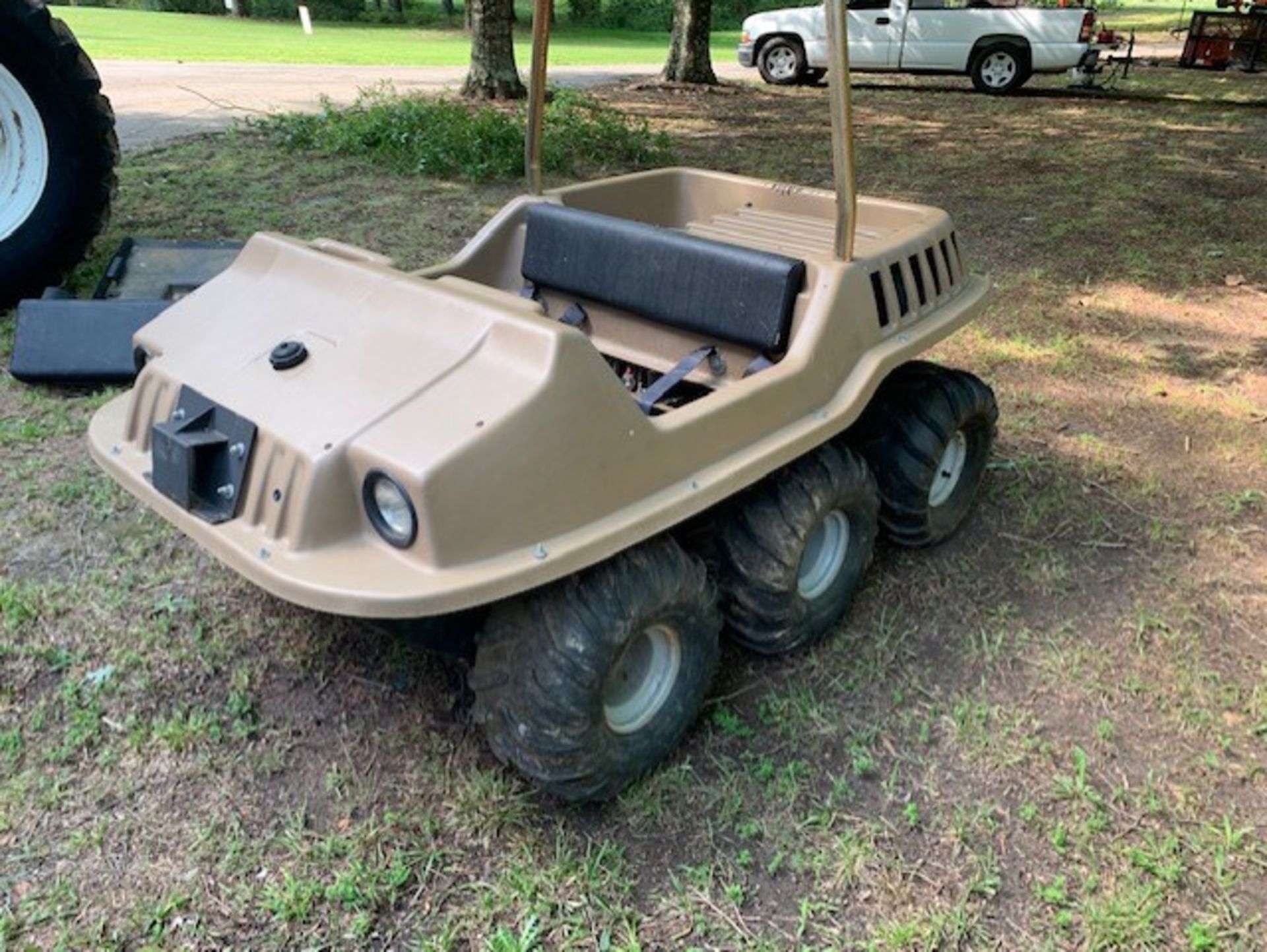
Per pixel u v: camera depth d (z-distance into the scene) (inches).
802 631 110.4
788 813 94.7
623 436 83.6
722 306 113.9
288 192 277.6
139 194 266.7
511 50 415.8
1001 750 102.6
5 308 196.7
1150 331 210.1
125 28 863.1
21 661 107.1
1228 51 720.3
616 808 94.3
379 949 81.1
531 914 84.0
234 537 80.6
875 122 453.1
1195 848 92.7
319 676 107.6
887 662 114.5
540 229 128.8
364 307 91.0
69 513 133.2
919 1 566.6
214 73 533.6
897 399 126.3
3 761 95.7
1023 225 282.0
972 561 134.0
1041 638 119.6
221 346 93.9
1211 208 300.2
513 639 83.7
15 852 87.1
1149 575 132.3
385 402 80.3
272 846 88.7
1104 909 86.4
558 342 79.4
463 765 97.4
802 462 107.4
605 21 1480.1
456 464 74.3
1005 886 88.7
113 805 92.0
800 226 138.1
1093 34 558.3
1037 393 181.3
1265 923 86.0
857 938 83.7
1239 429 170.1
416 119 332.2
